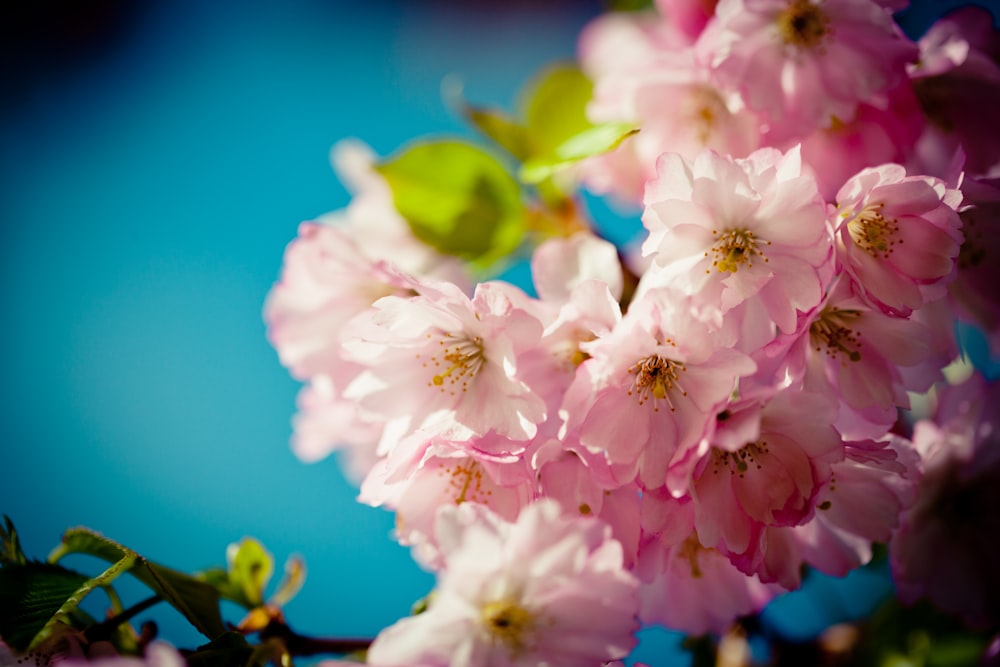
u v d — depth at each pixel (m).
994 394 0.56
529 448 0.51
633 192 0.58
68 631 0.51
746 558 0.51
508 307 0.51
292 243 0.56
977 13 0.55
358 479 0.59
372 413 0.53
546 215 0.59
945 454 0.56
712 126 0.55
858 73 0.53
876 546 0.59
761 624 0.58
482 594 0.50
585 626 0.50
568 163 0.56
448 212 0.58
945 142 0.56
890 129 0.54
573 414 0.51
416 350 0.53
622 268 0.55
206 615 0.53
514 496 0.51
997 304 0.55
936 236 0.52
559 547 0.49
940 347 0.55
